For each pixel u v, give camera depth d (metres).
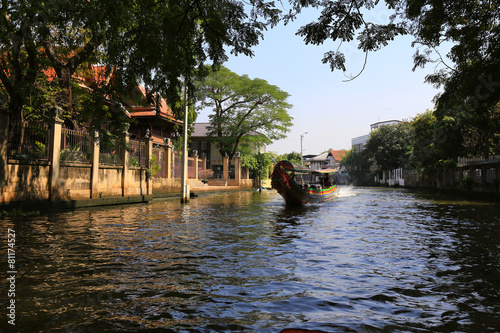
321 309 3.88
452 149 28.16
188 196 20.02
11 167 11.85
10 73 14.09
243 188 41.47
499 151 23.69
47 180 13.41
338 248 7.33
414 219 12.73
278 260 6.21
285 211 15.88
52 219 11.32
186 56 6.68
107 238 8.14
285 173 18.64
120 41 6.92
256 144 44.34
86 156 15.40
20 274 5.14
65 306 3.91
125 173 18.17
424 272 5.47
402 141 51.62
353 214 14.67
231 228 10.13
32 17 10.19
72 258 6.15
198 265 5.78
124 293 4.37
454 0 7.55
